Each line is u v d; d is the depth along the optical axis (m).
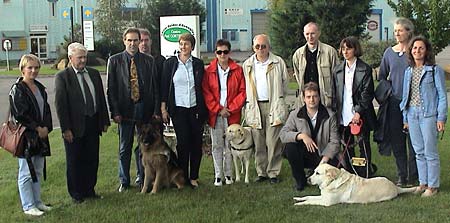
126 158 6.86
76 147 6.18
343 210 5.73
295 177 6.66
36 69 5.75
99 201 6.34
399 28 6.39
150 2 34.88
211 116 6.97
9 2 43.97
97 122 6.32
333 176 5.97
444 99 6.01
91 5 45.19
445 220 5.34
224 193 6.61
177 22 10.70
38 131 5.71
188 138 6.88
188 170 7.08
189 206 6.09
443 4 15.25
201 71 6.87
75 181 6.30
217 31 49.38
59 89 5.96
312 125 6.63
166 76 6.79
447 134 10.00
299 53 7.07
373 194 5.98
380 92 6.54
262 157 7.22
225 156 7.16
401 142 6.61
